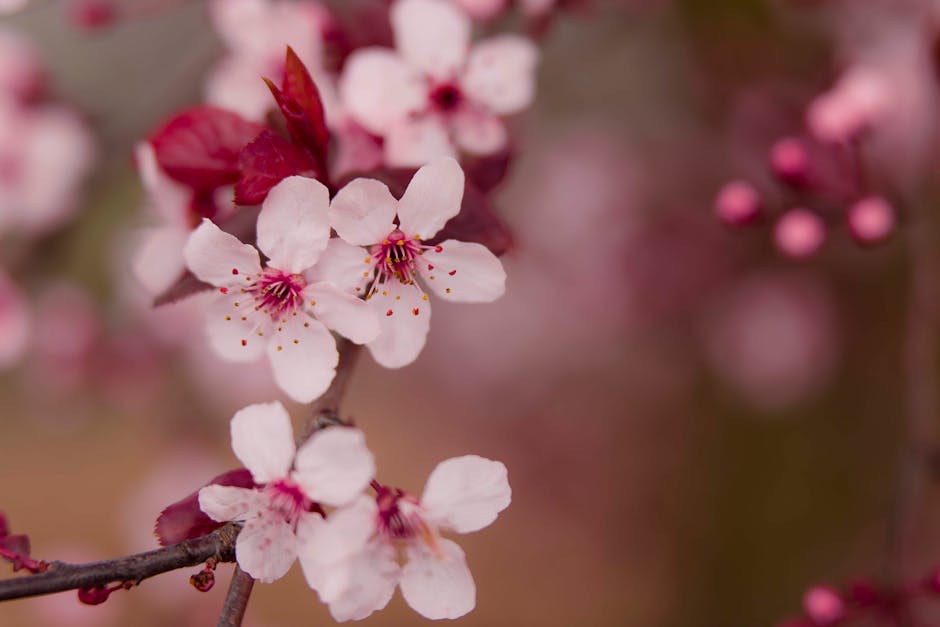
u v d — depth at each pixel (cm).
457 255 35
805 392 73
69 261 57
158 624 61
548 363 80
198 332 62
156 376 63
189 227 37
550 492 86
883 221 42
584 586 85
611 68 62
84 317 60
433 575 34
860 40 56
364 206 35
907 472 43
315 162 35
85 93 53
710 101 62
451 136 38
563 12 43
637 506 83
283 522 34
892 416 69
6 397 66
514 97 38
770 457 74
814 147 43
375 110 38
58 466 92
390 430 89
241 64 40
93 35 48
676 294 74
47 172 51
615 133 70
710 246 73
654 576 82
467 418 84
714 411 78
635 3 55
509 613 85
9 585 33
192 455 65
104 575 34
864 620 42
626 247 73
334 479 34
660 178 72
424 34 38
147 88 52
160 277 37
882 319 70
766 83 58
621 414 82
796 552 71
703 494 78
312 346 35
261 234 35
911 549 43
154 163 37
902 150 51
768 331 73
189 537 34
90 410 65
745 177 64
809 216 42
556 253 74
